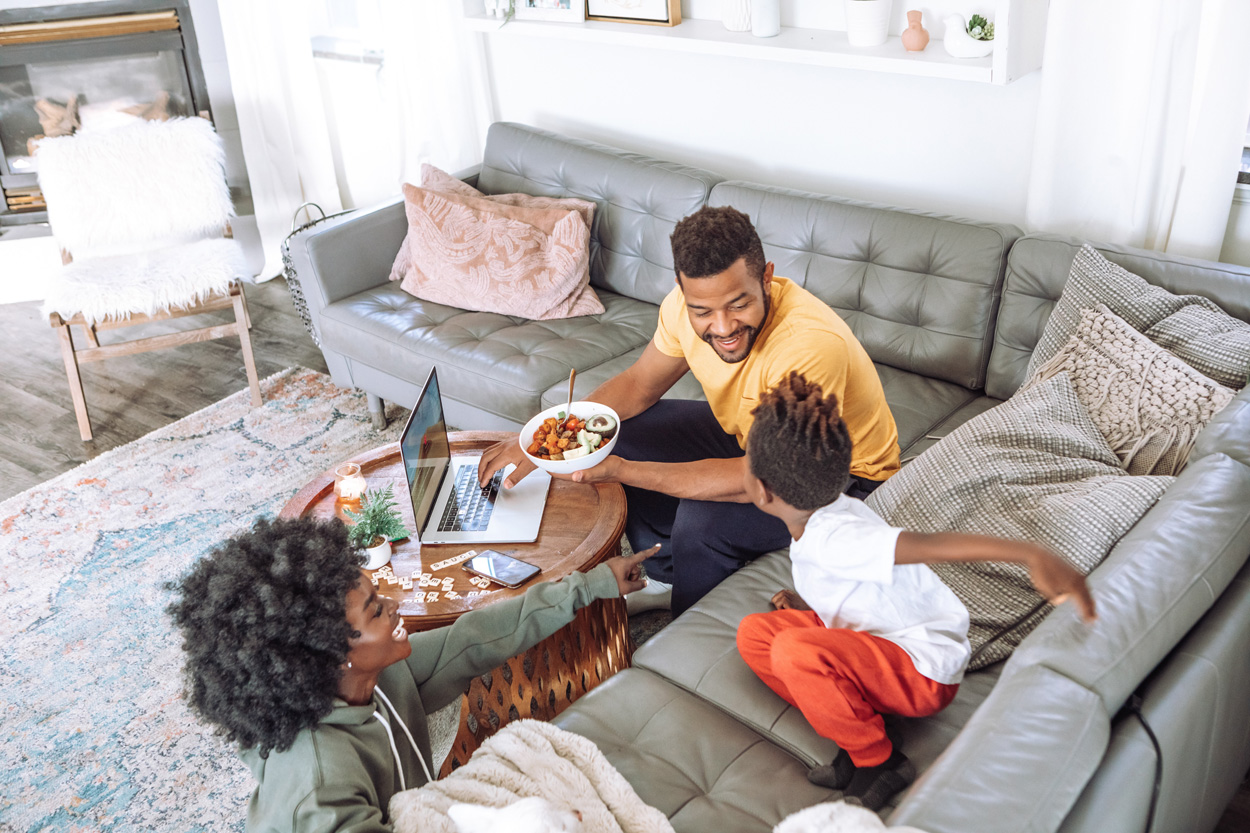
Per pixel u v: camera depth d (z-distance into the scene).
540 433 2.04
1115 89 2.38
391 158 4.20
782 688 1.62
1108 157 2.46
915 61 2.50
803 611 1.67
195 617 1.24
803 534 1.52
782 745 1.58
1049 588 1.23
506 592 1.88
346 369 3.22
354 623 1.30
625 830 1.38
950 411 2.46
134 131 3.51
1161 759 1.20
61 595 2.60
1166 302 2.05
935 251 2.50
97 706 2.25
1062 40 2.35
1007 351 2.43
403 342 2.94
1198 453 1.60
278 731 1.23
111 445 3.28
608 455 2.01
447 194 3.20
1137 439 1.80
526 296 3.00
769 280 1.90
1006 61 2.33
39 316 4.20
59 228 3.46
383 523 2.03
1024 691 1.17
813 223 2.70
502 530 2.05
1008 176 2.71
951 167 2.80
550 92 3.62
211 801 2.00
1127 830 1.18
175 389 3.60
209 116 4.30
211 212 3.61
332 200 4.43
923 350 2.55
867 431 1.99
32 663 2.38
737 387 2.04
